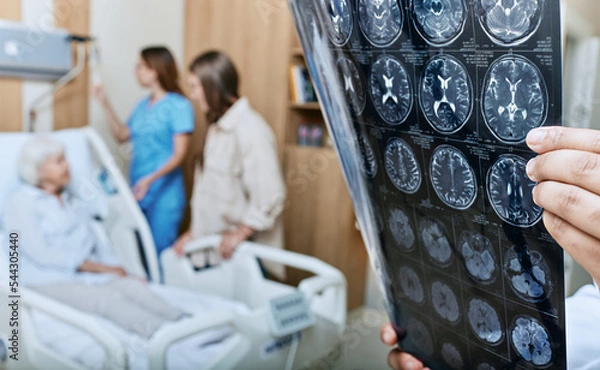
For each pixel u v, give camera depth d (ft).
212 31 7.23
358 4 1.07
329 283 5.12
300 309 4.66
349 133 1.31
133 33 6.53
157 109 6.09
